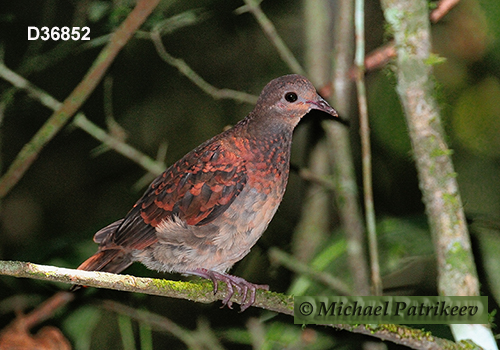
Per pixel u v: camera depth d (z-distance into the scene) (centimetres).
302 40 1334
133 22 906
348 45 920
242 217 812
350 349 904
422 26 587
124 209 1371
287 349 880
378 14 1234
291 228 1236
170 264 820
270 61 1339
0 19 1170
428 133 587
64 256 962
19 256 961
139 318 1006
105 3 1006
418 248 848
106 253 810
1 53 1021
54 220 1359
